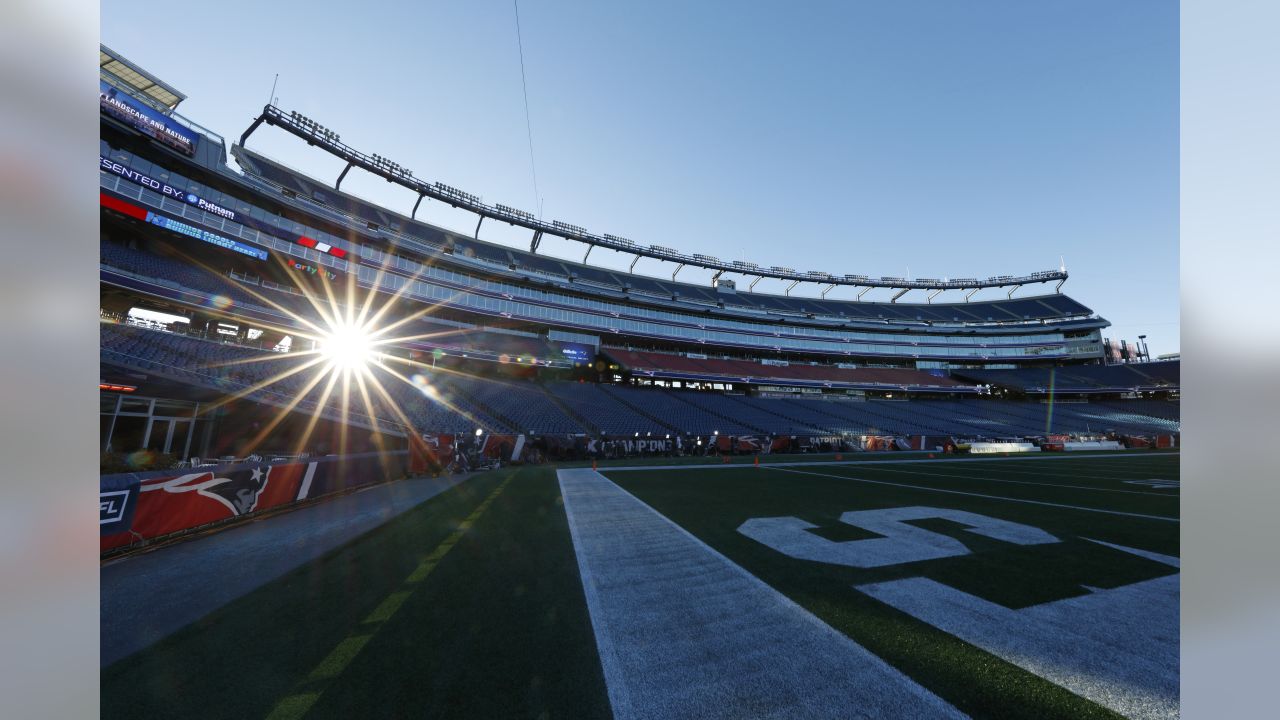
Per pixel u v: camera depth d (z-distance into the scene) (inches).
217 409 620.4
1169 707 96.3
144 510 223.6
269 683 108.5
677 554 207.3
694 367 1688.0
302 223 1112.2
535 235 1723.7
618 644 124.6
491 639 127.8
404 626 135.9
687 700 100.8
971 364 2202.3
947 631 130.8
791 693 102.7
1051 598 154.5
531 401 1170.0
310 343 993.5
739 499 370.9
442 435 790.5
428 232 1453.0
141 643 126.8
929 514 301.7
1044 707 96.8
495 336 1393.9
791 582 170.2
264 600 155.6
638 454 1043.3
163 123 877.2
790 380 1792.6
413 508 331.0
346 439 716.0
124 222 807.7
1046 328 2180.1
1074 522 276.4
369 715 97.3
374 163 1341.0
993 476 567.2
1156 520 283.4
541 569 186.5
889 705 98.4
